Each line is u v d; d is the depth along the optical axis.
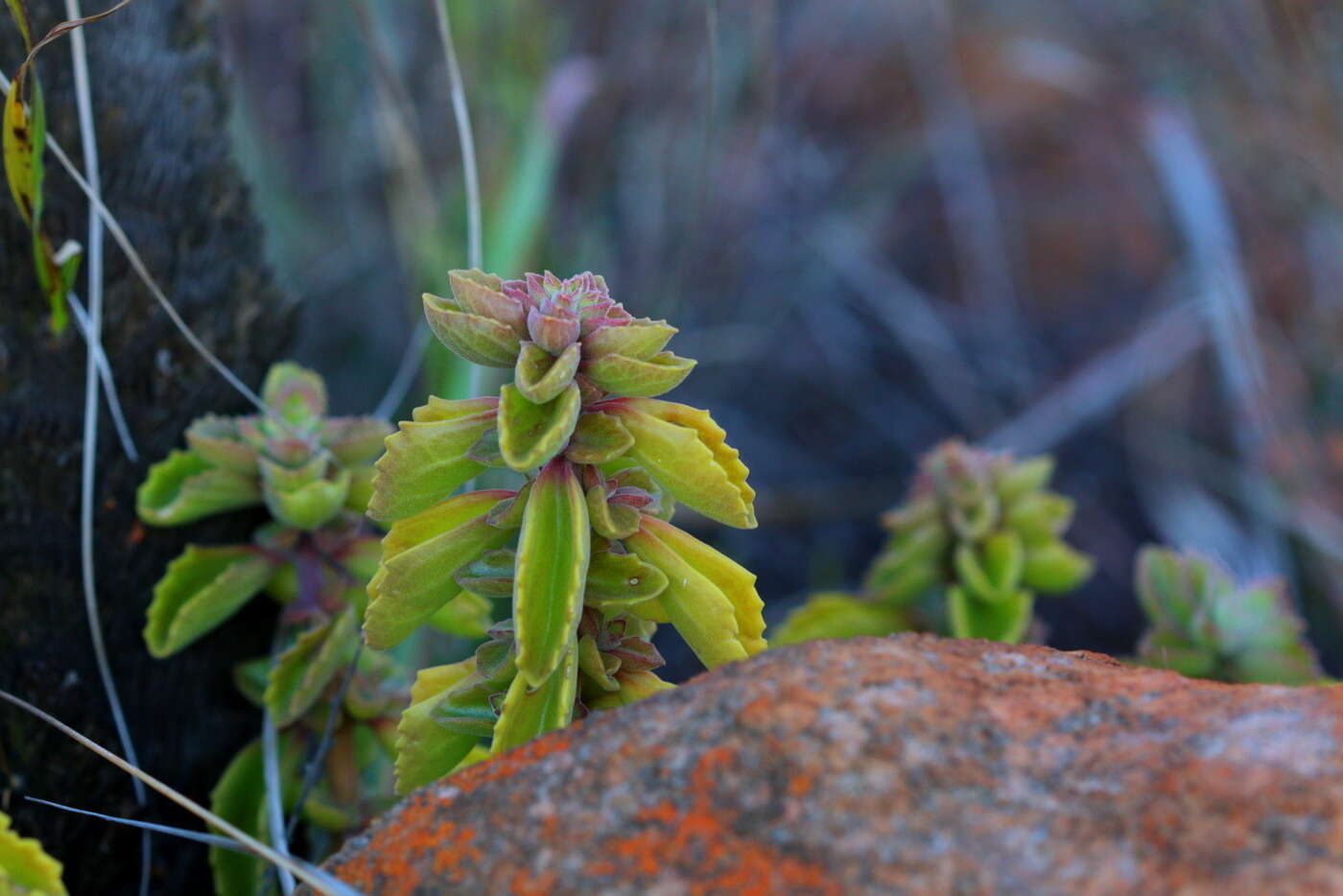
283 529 0.69
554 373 0.53
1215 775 0.49
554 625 0.53
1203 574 0.77
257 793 0.68
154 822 0.70
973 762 0.50
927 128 1.68
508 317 0.55
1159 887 0.47
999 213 1.68
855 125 1.76
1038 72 1.53
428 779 0.58
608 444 0.54
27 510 0.69
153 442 0.72
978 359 1.60
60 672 0.69
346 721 0.69
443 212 1.13
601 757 0.51
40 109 0.64
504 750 0.54
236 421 0.69
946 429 1.55
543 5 1.23
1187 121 1.45
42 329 0.71
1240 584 1.25
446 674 0.59
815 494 1.47
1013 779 0.49
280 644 0.68
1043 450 1.45
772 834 0.49
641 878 0.49
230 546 0.69
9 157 0.64
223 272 0.76
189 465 0.69
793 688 0.51
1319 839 0.47
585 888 0.49
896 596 0.83
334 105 1.40
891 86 1.78
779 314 1.59
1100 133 1.72
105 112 0.74
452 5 1.13
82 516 0.69
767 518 1.43
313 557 0.69
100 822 0.69
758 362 1.57
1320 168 1.30
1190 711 0.51
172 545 0.72
